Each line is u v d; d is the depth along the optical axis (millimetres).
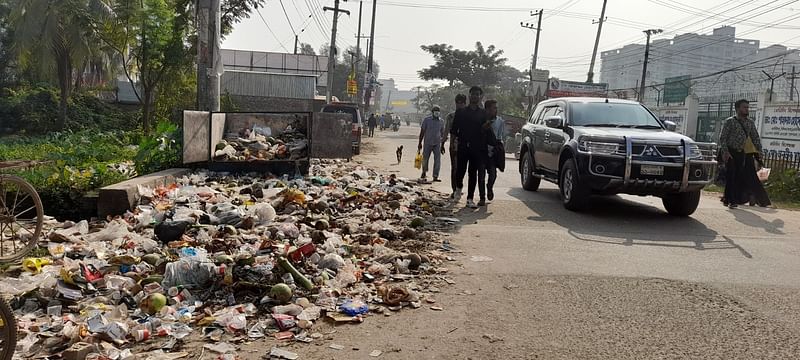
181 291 4902
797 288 5531
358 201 8945
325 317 4578
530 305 4973
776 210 10188
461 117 9648
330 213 8031
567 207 9469
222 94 29391
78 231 6746
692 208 9078
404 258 6027
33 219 7426
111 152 13477
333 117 15609
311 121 11297
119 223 6906
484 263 6207
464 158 9734
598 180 8703
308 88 35719
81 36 27094
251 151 11664
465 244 7035
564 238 7449
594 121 10000
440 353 4027
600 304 5012
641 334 4395
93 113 30812
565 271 5961
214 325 4328
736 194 10328
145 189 8156
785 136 20500
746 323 4633
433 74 71188
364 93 46906
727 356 4035
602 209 9711
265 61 49250
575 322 4613
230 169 11047
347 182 10945
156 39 22547
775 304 5078
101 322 4145
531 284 5527
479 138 9547
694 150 8711
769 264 6398
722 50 77625
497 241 7215
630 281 5656
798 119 19922
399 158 17750
